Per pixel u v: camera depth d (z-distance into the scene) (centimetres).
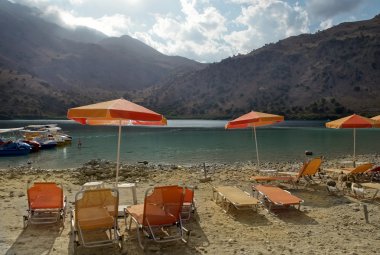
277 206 924
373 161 2508
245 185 1277
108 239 678
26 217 755
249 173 1614
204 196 1072
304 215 855
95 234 709
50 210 812
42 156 3206
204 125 11900
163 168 2081
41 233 723
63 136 4394
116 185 868
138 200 1021
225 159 2916
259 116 1205
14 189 1169
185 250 639
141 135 6178
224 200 959
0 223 781
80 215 643
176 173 1636
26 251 629
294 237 704
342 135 6156
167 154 3300
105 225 628
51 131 4950
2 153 3186
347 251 629
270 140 5041
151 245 659
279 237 704
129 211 718
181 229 668
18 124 12275
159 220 661
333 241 680
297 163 2547
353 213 870
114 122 944
